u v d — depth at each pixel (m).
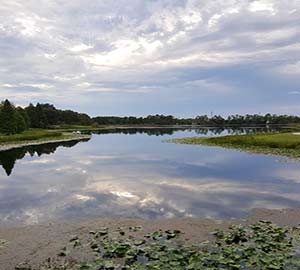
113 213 10.29
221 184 14.81
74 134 69.69
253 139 34.34
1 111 54.91
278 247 7.11
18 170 19.59
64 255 6.95
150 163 22.47
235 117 151.75
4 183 15.49
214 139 40.09
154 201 11.84
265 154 25.89
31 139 49.19
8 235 8.24
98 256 6.86
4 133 54.12
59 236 8.12
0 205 11.43
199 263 6.26
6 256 6.95
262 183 14.88
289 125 134.38
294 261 6.32
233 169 19.11
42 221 9.46
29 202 11.85
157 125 156.00
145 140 48.69
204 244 7.36
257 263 6.25
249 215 9.85
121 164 22.12
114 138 55.69
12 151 31.83
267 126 128.12
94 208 10.92
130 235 8.13
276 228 8.32
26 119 74.81
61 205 11.38
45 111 105.00
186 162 22.73
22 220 9.59
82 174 18.00
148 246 7.31
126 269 6.16
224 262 6.29
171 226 8.84
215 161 22.95
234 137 38.59
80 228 8.72
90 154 28.97
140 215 10.02
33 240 7.86
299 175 16.69
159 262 6.36
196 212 10.30
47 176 17.42
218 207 10.87
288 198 11.97
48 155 28.28
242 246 7.11
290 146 28.09
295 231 8.23
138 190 13.73
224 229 8.52
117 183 15.32
